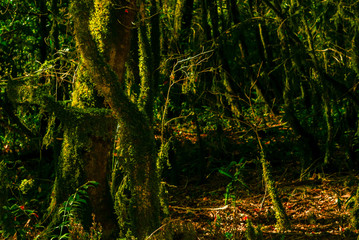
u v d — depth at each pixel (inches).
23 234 131.3
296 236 164.7
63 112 129.3
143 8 150.1
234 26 260.2
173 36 289.0
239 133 302.7
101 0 141.2
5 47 247.8
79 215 144.3
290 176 245.8
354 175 225.6
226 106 294.2
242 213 197.0
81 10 119.7
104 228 146.0
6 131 256.2
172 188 250.8
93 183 137.0
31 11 270.4
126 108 121.7
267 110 305.9
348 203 183.3
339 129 260.4
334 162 241.8
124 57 146.6
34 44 267.6
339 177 229.1
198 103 305.3
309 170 242.1
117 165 169.5
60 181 145.6
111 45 142.0
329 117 232.2
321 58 261.6
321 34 247.9
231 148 280.5
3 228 129.1
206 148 286.2
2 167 137.8
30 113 235.1
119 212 143.1
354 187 212.4
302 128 242.1
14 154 253.6
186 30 309.7
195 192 240.5
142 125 123.5
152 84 150.7
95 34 141.5
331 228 171.5
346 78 241.9
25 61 264.2
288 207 201.6
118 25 143.0
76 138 130.7
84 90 142.4
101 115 130.9
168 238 122.4
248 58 286.2
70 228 137.2
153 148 125.6
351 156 235.3
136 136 122.7
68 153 144.0
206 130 303.7
